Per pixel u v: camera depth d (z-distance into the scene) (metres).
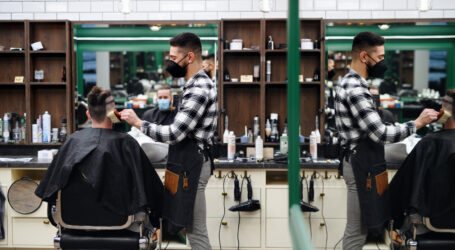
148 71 5.87
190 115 2.72
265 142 5.05
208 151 2.88
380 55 2.71
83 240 2.76
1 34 5.36
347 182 2.74
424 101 5.50
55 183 2.71
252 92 5.21
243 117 5.23
